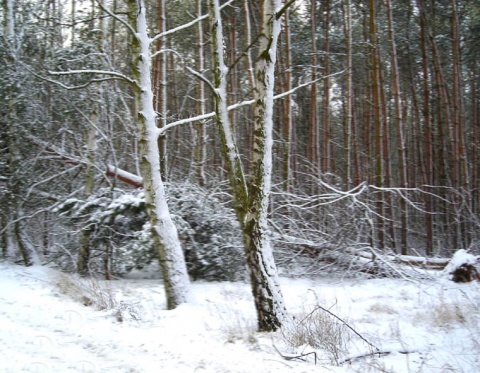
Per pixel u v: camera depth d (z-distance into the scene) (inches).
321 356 229.0
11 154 483.8
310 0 727.1
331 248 465.1
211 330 274.1
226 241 450.0
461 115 669.9
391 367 216.8
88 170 484.7
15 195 475.5
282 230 491.8
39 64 484.4
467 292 385.1
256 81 279.6
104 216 443.8
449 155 810.8
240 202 283.4
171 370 206.8
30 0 509.4
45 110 500.4
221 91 294.7
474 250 536.4
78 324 281.4
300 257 479.8
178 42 778.8
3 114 491.8
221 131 290.2
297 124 1027.9
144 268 470.6
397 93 608.1
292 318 278.4
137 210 443.2
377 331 273.7
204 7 745.0
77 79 488.4
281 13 275.4
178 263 343.3
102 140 506.9
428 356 238.4
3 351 220.5
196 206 458.9
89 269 458.3
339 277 458.9
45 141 500.4
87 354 226.1
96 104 493.4
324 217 506.9
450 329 283.7
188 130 832.9
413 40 832.3
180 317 304.8
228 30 789.2
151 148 346.0
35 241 560.4
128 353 229.5
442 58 856.9
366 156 828.6
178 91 922.7
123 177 510.3
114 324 286.0
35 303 328.8
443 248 673.0
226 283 438.9
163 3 591.5
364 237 509.4
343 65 852.0
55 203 500.7
